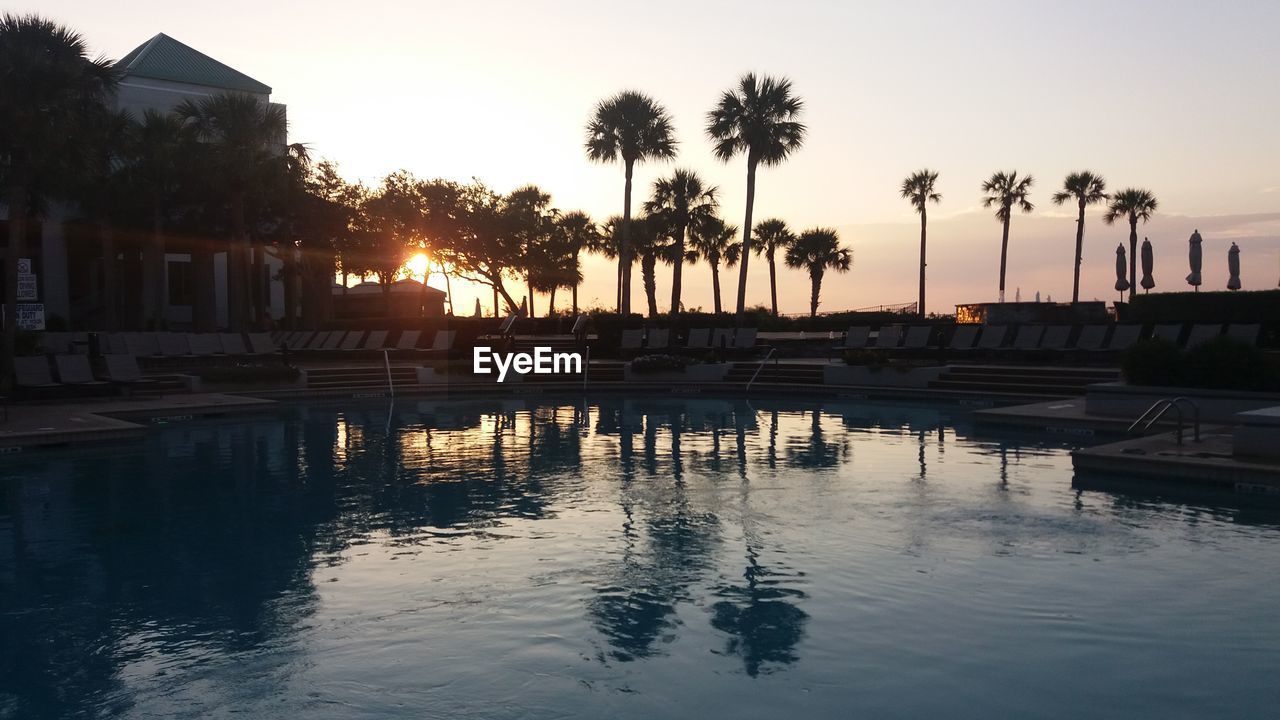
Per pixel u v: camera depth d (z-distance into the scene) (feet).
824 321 127.85
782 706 14.03
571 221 187.32
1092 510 28.22
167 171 96.99
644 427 53.42
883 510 28.45
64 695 14.62
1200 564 21.88
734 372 85.61
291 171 105.09
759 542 24.41
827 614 18.38
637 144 117.39
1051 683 14.83
